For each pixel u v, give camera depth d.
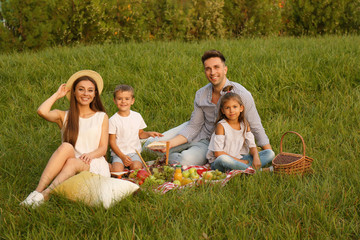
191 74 7.55
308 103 6.31
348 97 6.16
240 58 8.15
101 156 4.14
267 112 6.23
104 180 3.42
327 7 12.47
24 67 7.93
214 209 3.20
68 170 3.62
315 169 4.14
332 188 3.56
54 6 10.52
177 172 4.04
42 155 4.82
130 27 11.25
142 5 11.48
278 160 4.14
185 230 2.97
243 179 3.95
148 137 5.15
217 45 9.75
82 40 10.89
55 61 8.55
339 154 4.58
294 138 5.21
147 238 2.87
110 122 4.74
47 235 2.91
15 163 4.45
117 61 8.48
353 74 6.83
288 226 2.91
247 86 6.97
